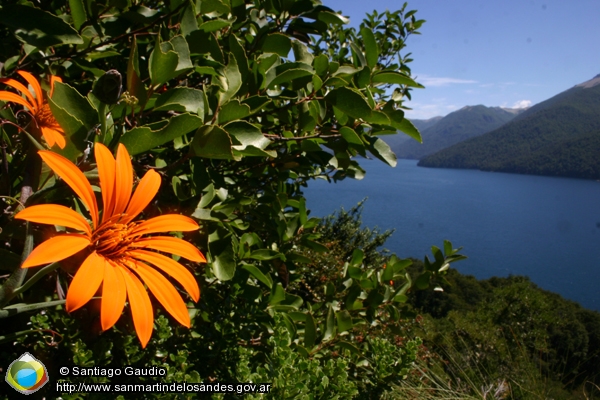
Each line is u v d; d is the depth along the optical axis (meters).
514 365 5.39
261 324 2.22
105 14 1.71
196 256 1.04
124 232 0.95
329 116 2.01
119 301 0.82
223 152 1.30
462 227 98.25
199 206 1.61
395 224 91.94
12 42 1.62
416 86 1.93
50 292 1.56
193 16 1.57
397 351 2.79
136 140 1.17
